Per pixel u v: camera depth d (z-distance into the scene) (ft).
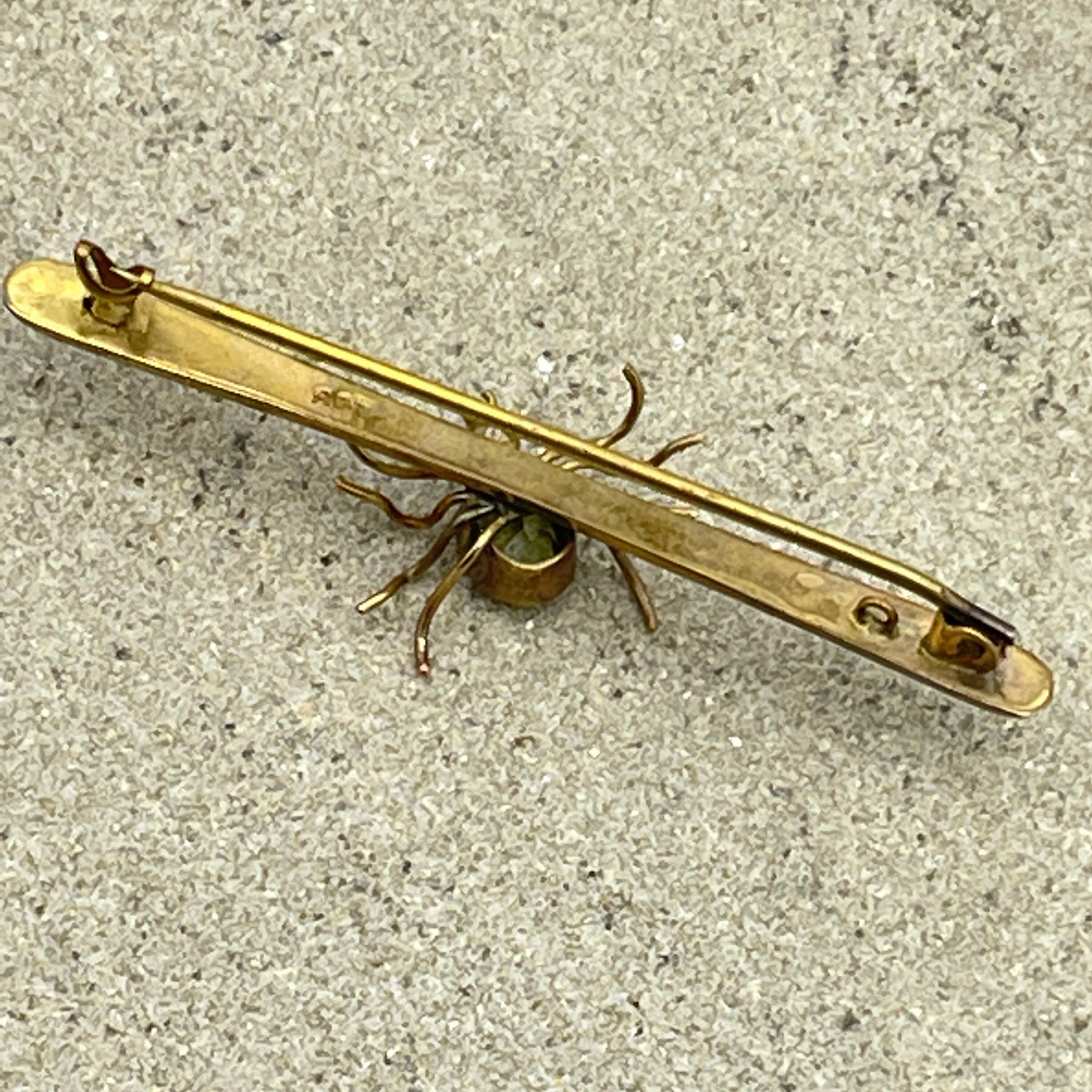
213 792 0.38
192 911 0.38
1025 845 0.39
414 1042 0.38
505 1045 0.38
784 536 0.36
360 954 0.38
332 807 0.38
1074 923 0.39
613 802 0.39
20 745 0.38
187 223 0.40
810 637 0.40
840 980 0.39
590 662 0.39
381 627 0.39
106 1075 0.37
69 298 0.37
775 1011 0.38
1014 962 0.39
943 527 0.40
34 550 0.39
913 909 0.39
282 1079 0.38
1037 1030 0.39
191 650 0.39
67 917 0.38
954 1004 0.39
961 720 0.40
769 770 0.39
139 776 0.38
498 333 0.40
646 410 0.40
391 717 0.39
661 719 0.39
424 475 0.38
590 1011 0.38
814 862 0.39
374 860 0.38
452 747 0.39
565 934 0.38
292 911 0.38
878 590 0.38
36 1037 0.37
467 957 0.38
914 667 0.37
